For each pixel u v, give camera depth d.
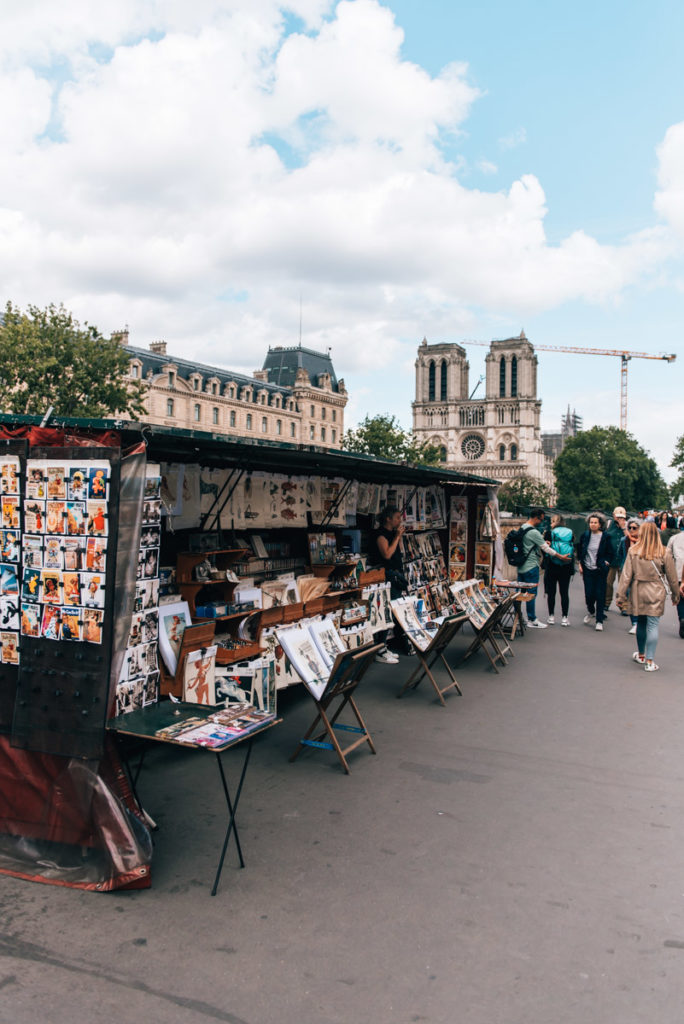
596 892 3.92
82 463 3.83
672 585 11.27
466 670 9.27
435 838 4.53
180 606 5.57
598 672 9.20
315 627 6.17
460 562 12.21
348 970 3.20
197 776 5.49
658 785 5.47
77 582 3.85
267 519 7.46
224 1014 2.90
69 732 3.87
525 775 5.64
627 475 101.00
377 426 75.81
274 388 93.50
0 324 44.53
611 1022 2.89
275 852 4.30
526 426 143.00
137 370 71.19
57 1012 2.89
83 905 3.69
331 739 5.82
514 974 3.19
